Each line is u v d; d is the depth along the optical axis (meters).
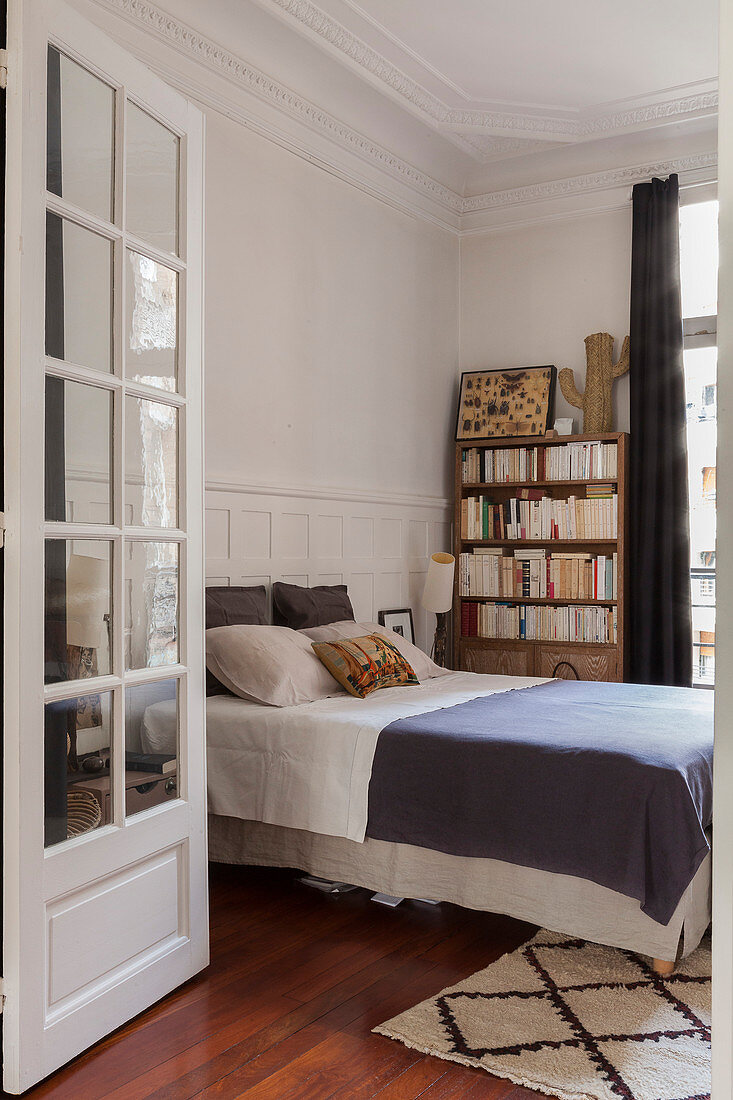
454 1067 2.23
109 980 2.37
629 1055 2.27
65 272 2.27
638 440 5.52
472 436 6.08
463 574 6.00
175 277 2.72
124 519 2.47
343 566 5.16
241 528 4.42
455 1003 2.53
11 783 2.08
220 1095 2.10
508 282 6.19
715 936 0.96
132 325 2.52
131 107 2.51
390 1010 2.52
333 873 3.27
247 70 4.37
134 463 2.52
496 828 2.92
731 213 0.94
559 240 6.01
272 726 3.38
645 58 4.69
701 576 5.60
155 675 2.56
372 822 3.13
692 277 5.66
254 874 3.68
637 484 5.51
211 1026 2.43
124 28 3.77
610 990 2.62
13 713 2.08
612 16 4.28
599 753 2.84
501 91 5.02
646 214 5.61
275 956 2.88
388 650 4.20
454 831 2.98
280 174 4.68
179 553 2.72
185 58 4.07
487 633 5.91
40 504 2.15
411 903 3.36
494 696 3.95
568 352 5.98
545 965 2.79
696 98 5.06
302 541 4.83
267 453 4.59
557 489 5.94
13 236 2.10
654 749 2.88
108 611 2.41
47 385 2.20
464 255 6.34
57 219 2.24
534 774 2.89
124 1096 2.10
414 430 5.84
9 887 2.09
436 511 6.10
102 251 2.40
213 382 4.26
